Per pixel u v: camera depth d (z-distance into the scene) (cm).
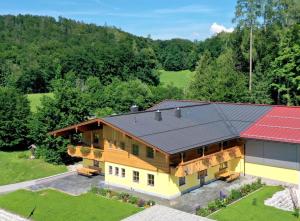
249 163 3984
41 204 3409
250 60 7175
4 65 12594
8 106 5659
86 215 3131
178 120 3988
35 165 4797
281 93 6944
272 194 3494
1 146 5641
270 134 3775
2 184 4247
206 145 3512
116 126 3475
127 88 7238
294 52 6319
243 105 4628
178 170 3303
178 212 3064
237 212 3092
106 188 3756
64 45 15775
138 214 3056
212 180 3884
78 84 10538
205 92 6738
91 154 4006
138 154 3603
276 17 7312
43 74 12362
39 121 4938
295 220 2969
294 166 3694
